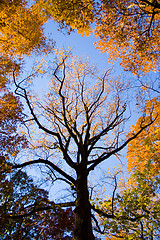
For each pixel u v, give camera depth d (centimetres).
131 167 899
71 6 705
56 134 763
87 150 798
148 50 880
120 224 545
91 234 474
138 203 550
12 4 829
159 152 782
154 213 536
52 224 1101
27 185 1027
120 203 557
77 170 688
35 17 1004
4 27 902
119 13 771
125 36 854
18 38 975
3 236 855
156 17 854
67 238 1110
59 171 682
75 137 798
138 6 750
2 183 730
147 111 938
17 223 956
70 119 939
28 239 1000
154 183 575
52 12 771
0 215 687
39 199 1010
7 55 985
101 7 745
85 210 527
